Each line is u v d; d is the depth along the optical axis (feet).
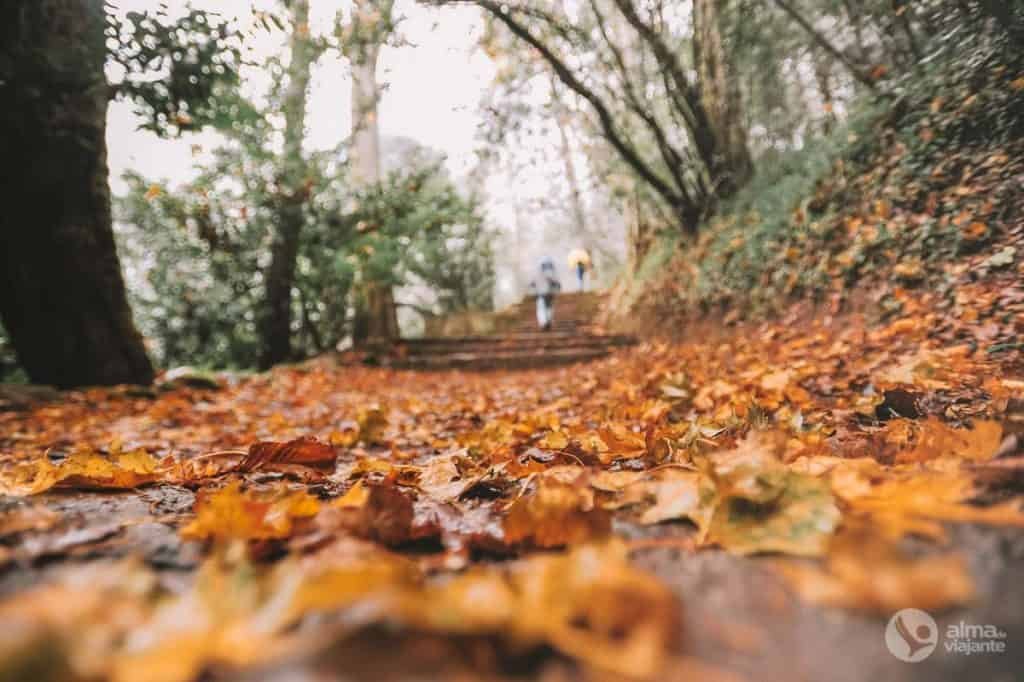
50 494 4.78
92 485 4.99
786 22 20.68
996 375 7.86
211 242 31.78
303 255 35.68
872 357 11.49
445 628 1.50
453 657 1.49
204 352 36.35
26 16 14.79
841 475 2.98
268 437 10.59
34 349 20.01
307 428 12.37
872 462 3.52
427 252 40.29
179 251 34.35
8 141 17.42
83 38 14.85
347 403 17.81
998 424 3.64
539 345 33.45
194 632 1.44
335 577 1.57
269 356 33.86
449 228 40.34
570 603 1.63
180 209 31.14
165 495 4.78
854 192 18.45
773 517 2.53
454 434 10.32
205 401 20.38
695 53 25.03
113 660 1.34
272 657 1.45
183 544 2.97
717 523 2.59
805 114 27.32
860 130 19.48
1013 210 12.78
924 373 7.77
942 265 13.46
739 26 20.97
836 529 2.35
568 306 55.06
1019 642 1.63
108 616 1.53
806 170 22.15
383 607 1.50
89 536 3.07
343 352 34.91
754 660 1.60
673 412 9.23
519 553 2.72
